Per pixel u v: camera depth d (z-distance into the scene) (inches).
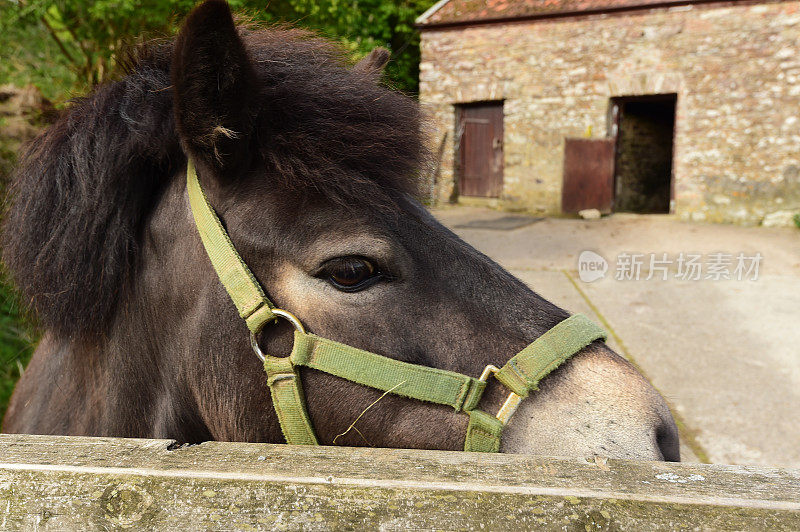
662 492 35.2
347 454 40.3
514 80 458.9
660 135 519.8
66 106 66.2
